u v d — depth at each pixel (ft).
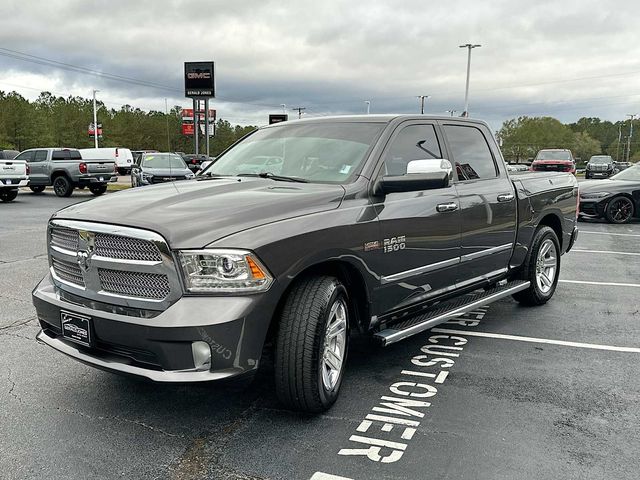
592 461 9.98
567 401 12.49
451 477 9.45
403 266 13.41
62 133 313.53
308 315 10.77
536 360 15.10
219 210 10.71
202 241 9.90
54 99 369.71
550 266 20.93
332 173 13.24
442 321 14.55
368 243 12.23
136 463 9.86
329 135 14.56
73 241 11.20
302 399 10.98
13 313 18.76
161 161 68.85
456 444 10.53
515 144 404.16
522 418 11.63
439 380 13.65
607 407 12.21
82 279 11.07
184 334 9.67
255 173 14.32
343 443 10.55
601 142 487.20
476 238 16.15
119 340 10.34
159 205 11.07
